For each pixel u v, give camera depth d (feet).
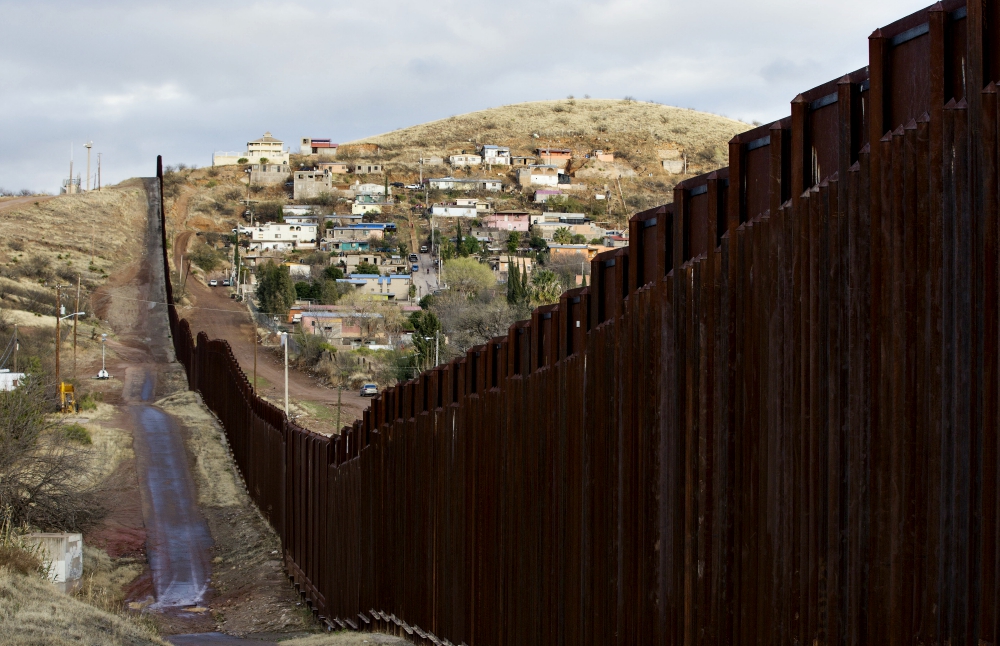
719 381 44.32
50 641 61.11
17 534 110.93
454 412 79.05
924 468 32.94
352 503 108.17
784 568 39.60
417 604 86.38
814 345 37.70
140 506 183.62
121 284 553.23
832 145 38.27
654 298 49.83
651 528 49.62
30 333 385.29
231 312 516.32
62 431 185.26
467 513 75.46
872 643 34.76
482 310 376.07
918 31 33.88
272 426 170.81
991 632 30.45
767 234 41.09
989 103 30.25
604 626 54.29
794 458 38.93
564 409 59.93
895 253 33.86
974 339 31.01
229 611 127.54
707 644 44.45
